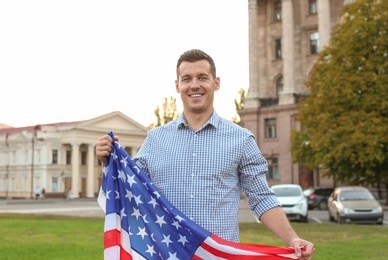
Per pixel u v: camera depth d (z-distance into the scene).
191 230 3.84
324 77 36.44
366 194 25.19
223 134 4.05
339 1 52.66
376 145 32.34
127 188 4.16
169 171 4.00
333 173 36.12
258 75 54.97
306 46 54.41
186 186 3.93
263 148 52.56
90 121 78.69
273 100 53.56
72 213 34.47
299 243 3.77
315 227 19.61
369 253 12.20
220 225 3.90
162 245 3.96
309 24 54.19
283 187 27.17
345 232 17.69
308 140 38.78
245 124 53.94
